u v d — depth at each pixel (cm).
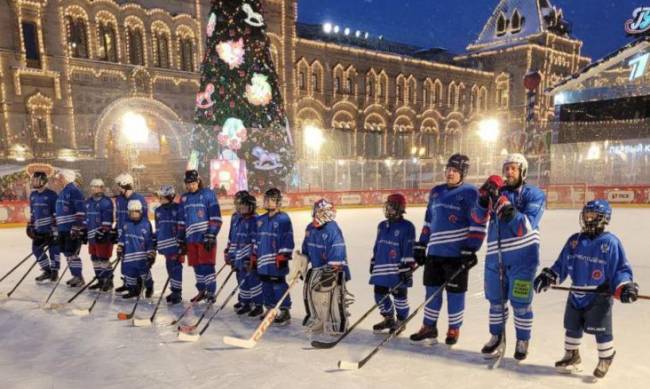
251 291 573
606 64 2678
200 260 617
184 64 3142
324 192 2286
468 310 579
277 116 2205
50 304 620
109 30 2841
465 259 431
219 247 1177
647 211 1888
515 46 4584
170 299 638
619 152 2586
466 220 440
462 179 448
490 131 3819
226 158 2091
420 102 4288
